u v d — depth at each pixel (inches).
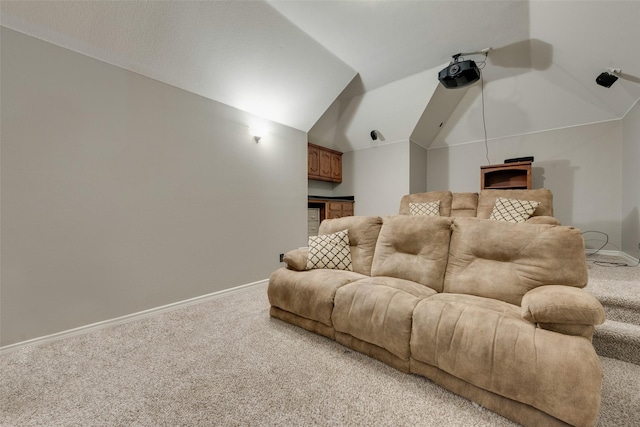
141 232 90.0
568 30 98.7
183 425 45.5
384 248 84.6
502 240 65.4
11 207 67.7
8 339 67.5
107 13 73.8
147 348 70.1
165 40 85.4
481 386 46.9
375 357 63.4
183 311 96.0
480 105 174.9
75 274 77.1
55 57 73.4
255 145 127.1
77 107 77.0
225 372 59.7
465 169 202.1
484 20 101.1
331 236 94.3
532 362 42.4
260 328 81.6
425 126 185.0
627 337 60.4
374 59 127.3
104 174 82.2
